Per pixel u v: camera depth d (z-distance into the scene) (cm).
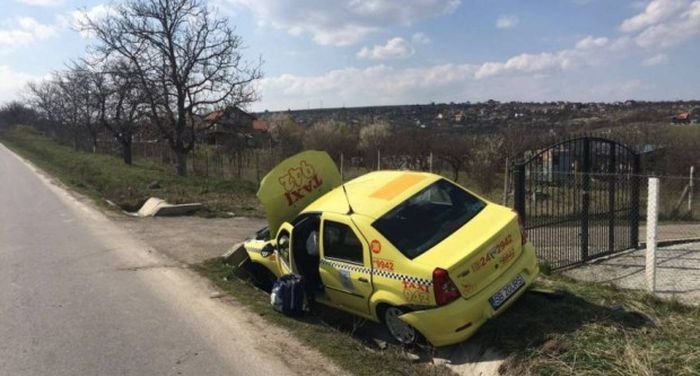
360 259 597
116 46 2948
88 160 4034
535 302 596
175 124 3042
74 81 4566
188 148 3069
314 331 620
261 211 1650
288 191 807
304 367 525
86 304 736
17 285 833
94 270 925
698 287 700
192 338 607
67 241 1184
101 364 542
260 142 3300
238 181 2416
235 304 727
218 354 561
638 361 444
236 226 1388
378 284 573
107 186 2434
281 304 679
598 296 627
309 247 687
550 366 462
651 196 677
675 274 777
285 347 575
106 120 3950
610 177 948
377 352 564
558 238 970
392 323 586
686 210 1723
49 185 2538
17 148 6919
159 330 634
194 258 1006
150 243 1156
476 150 2567
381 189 661
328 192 778
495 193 2167
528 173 995
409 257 552
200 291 792
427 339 539
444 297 519
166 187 2223
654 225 676
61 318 679
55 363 546
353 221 606
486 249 548
